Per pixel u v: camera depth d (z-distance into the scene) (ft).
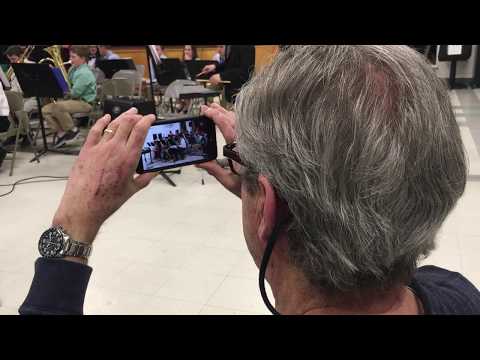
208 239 9.78
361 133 1.33
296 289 1.62
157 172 2.48
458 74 29.07
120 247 9.48
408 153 1.35
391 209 1.38
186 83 14.66
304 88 1.39
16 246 9.80
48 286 1.79
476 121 16.26
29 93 16.05
